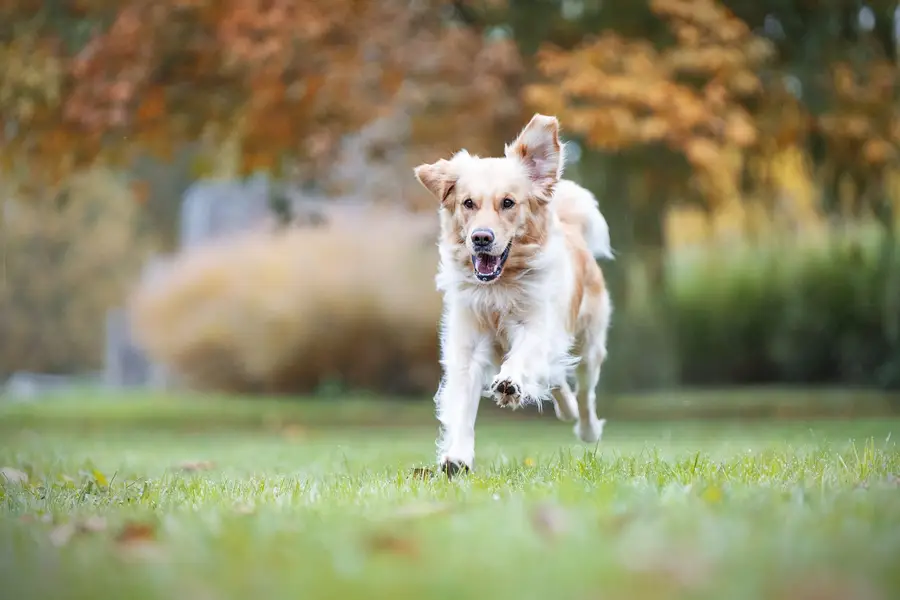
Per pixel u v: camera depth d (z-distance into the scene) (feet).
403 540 12.26
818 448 26.02
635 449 30.40
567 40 55.93
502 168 22.31
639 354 60.75
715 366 82.64
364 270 77.51
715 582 10.28
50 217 117.91
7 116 52.70
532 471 21.42
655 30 55.83
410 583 10.43
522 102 52.31
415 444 39.96
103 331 125.49
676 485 16.31
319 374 79.51
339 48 51.24
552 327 22.86
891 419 50.72
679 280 82.58
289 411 65.67
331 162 54.65
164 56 52.08
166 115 53.62
